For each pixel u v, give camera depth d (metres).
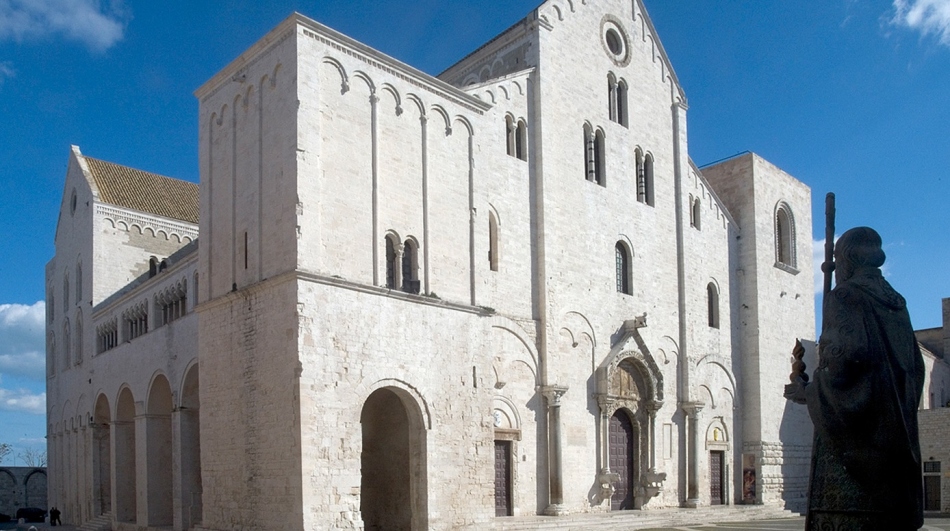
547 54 42.19
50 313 68.31
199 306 33.09
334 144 30.31
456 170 34.97
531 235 40.16
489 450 33.81
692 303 50.06
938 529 38.22
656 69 50.50
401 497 32.84
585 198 43.44
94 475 51.12
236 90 32.94
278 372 28.56
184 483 37.88
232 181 32.56
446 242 33.97
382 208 31.53
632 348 44.00
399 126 32.78
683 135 51.50
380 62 32.25
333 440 28.20
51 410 64.94
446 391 32.47
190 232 62.41
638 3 49.81
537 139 41.00
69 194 64.44
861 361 9.38
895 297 9.79
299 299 28.11
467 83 46.62
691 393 48.44
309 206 29.06
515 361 38.19
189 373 38.28
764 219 55.88
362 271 30.44
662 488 45.66
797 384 10.62
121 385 46.22
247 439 29.77
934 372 83.56
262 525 28.58
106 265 57.28
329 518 27.64
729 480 51.09
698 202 52.16
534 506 38.09
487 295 36.53
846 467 9.59
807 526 10.06
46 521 65.94
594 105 45.12
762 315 54.12
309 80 29.81
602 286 43.75
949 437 59.84
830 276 10.70
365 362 29.62
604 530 37.00
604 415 42.09
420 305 32.03
